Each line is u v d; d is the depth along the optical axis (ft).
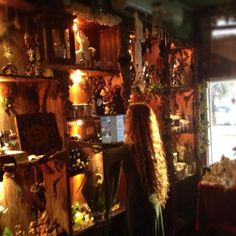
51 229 7.68
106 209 8.54
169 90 10.71
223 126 8.25
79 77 9.16
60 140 7.53
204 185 7.84
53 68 7.38
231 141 5.64
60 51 7.22
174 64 11.36
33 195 7.84
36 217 7.84
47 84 7.75
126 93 9.05
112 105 9.29
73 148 7.95
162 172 7.81
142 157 7.57
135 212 7.63
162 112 10.52
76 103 9.07
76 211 8.47
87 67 8.09
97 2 3.92
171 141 10.94
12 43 3.99
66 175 7.59
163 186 7.82
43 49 7.04
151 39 9.96
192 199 11.76
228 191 4.29
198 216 8.32
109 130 8.57
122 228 9.02
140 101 9.26
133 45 9.50
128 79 9.11
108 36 9.37
